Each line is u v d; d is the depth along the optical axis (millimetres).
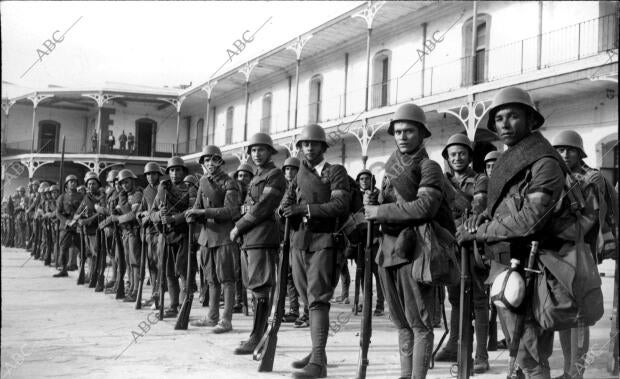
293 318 7113
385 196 3850
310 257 4445
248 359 4809
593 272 2803
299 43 20953
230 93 28594
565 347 3867
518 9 13586
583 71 10648
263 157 5543
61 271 11281
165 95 24203
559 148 4582
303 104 23984
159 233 7215
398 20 18656
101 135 23953
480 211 4855
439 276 3494
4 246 21719
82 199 11281
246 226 5184
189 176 9062
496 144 13695
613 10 10445
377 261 3799
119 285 8633
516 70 13719
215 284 6449
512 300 2781
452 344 4949
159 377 4109
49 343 5199
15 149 23984
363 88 20812
